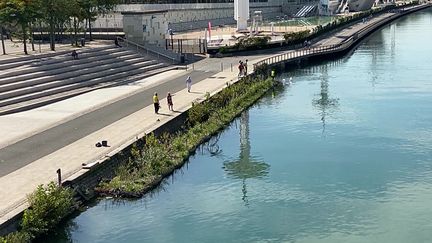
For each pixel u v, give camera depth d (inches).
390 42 4621.1
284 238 1144.8
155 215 1245.1
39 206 1047.0
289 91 2605.8
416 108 2218.3
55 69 2298.2
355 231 1172.5
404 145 1752.0
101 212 1230.3
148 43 3120.1
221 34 4084.6
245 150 1721.2
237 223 1213.7
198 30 4608.8
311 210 1278.3
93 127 1624.0
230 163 1596.9
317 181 1460.4
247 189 1403.8
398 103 2315.5
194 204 1309.1
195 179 1469.0
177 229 1181.1
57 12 2765.7
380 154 1673.2
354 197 1350.9
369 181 1455.5
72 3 2908.5
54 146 1434.5
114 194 1278.3
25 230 1008.2
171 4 4601.4
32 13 2529.5
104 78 2379.4
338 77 2977.4
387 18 6545.3
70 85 2186.3
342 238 1142.3
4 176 1209.4
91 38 3260.3
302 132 1920.5
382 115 2127.2
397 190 1390.3
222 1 5620.1
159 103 1930.4
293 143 1795.0
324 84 2768.2
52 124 1664.6
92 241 1115.3
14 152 1386.6
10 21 2490.2
